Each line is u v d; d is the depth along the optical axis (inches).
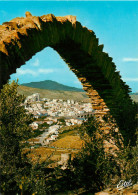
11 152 391.9
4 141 397.7
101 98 402.6
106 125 380.2
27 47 196.4
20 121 419.5
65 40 282.7
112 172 336.2
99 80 378.9
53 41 245.3
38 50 218.2
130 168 317.4
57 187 351.6
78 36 295.9
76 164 367.9
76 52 320.2
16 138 407.2
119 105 395.9
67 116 7564.0
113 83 390.0
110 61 386.6
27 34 194.5
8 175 357.4
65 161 426.3
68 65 371.6
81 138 369.1
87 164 356.2
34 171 358.9
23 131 412.8
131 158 336.2
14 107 427.8
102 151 351.3
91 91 411.8
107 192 299.1
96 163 342.6
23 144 416.2
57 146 2913.4
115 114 385.1
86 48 317.7
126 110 387.9
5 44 166.9
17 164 392.8
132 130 373.4
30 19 212.7
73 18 287.3
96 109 412.8
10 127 409.1
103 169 336.8
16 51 176.7
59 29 255.0
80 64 353.4
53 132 4724.4
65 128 5295.3
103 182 333.7
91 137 363.3
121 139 369.4
